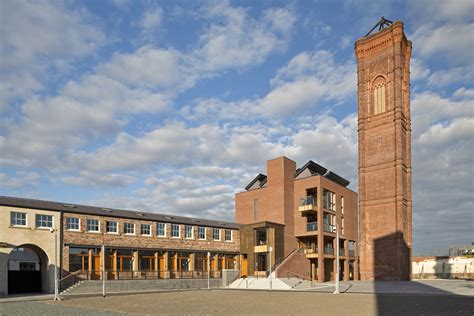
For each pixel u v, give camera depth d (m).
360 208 62.31
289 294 35.25
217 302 27.62
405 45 65.81
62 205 41.69
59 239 39.31
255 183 67.75
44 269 38.81
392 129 61.03
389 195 59.81
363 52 66.06
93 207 44.75
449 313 19.41
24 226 37.22
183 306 24.97
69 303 27.75
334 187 62.97
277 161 60.91
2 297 33.22
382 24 68.00
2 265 35.22
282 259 55.19
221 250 54.25
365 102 64.75
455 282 49.12
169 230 49.19
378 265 59.31
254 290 42.41
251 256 55.34
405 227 59.91
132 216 45.88
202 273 51.41
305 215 59.25
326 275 59.69
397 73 61.44
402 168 59.88
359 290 39.22
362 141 63.88
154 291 41.12
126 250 44.56
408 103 65.19
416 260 76.94
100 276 41.69
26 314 21.19
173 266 48.75
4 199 37.28
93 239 41.97
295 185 61.19
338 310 21.72
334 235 60.31
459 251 95.06
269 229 55.16
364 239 61.25
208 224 53.69
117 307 24.64
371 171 62.34
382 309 21.70
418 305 23.42
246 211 64.44
